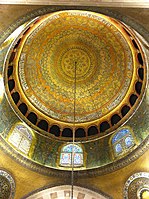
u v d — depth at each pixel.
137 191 15.96
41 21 17.61
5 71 16.83
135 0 11.35
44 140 18.50
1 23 12.37
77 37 19.50
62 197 16.78
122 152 17.02
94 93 20.34
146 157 16.00
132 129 17.45
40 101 19.73
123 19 12.39
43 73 20.11
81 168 17.34
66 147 18.59
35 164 16.69
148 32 12.40
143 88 17.27
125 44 18.48
